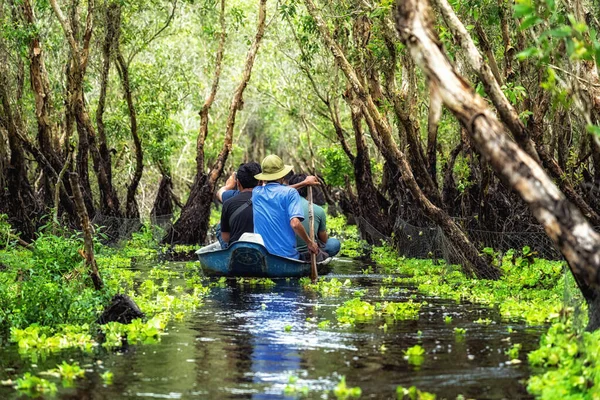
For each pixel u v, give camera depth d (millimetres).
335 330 11219
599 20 15922
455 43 14055
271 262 18000
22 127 25234
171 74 33875
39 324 11469
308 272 18484
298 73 36375
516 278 15703
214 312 13000
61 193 26094
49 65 29625
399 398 7695
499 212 18969
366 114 22562
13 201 23656
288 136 61281
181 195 58250
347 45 22391
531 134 15953
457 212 21922
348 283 16906
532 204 6832
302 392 7969
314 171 42750
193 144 54781
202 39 39281
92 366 9117
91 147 28094
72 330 11031
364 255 24438
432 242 21219
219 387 8195
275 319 12266
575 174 18500
